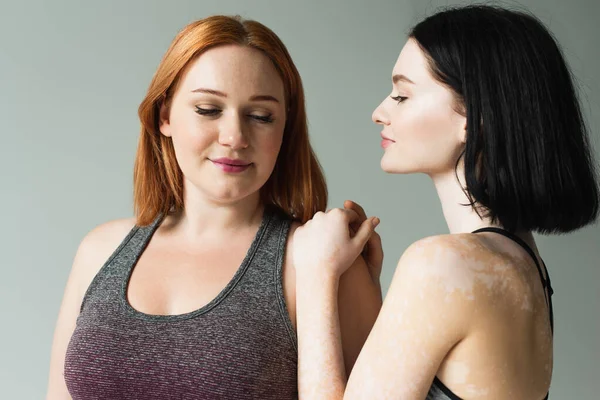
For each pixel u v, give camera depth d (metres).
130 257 1.55
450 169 1.24
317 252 1.42
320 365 1.32
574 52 2.69
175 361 1.40
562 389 2.72
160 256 1.55
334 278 1.40
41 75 2.60
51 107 2.60
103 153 2.62
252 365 1.39
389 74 2.66
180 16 2.61
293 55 2.63
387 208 2.69
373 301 1.53
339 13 2.64
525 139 1.13
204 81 1.41
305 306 1.39
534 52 1.14
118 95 2.61
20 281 2.61
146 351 1.42
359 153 2.66
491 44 1.15
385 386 1.11
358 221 1.54
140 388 1.42
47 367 2.61
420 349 1.09
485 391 1.09
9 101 2.59
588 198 1.18
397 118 1.26
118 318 1.46
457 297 1.06
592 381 2.71
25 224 2.61
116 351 1.43
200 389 1.39
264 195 1.62
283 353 1.43
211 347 1.40
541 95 1.13
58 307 2.62
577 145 1.17
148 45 2.61
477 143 1.15
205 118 1.42
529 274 1.13
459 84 1.17
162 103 1.53
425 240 1.13
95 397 1.45
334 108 2.65
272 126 1.46
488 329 1.07
